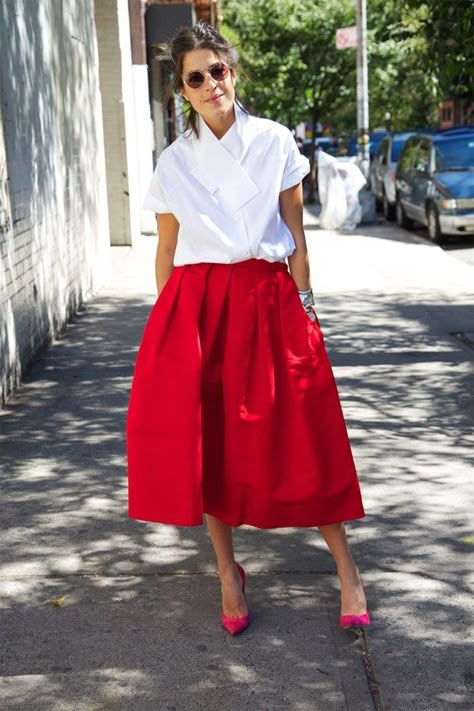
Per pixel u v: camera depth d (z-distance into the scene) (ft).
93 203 38.93
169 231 12.11
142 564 14.21
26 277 25.98
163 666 11.48
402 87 118.01
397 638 11.95
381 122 138.41
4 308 23.08
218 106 11.28
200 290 11.64
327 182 65.82
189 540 15.03
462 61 31.22
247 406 11.62
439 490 16.87
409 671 11.24
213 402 11.85
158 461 11.72
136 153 58.13
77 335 30.76
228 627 12.16
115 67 52.75
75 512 16.22
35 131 27.58
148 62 71.41
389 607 12.72
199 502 11.68
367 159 81.97
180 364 11.59
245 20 99.25
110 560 14.37
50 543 14.99
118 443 19.89
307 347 11.73
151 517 11.85
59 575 13.89
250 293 11.58
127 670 11.41
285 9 97.91
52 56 30.66
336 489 11.80
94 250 39.11
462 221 55.16
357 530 15.23
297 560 14.24
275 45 100.53
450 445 19.35
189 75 11.25
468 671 11.22
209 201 11.49
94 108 39.65
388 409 22.06
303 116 104.94
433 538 14.88
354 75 100.94
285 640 12.00
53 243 30.04
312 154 102.06
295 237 11.96
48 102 29.68
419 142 63.36
